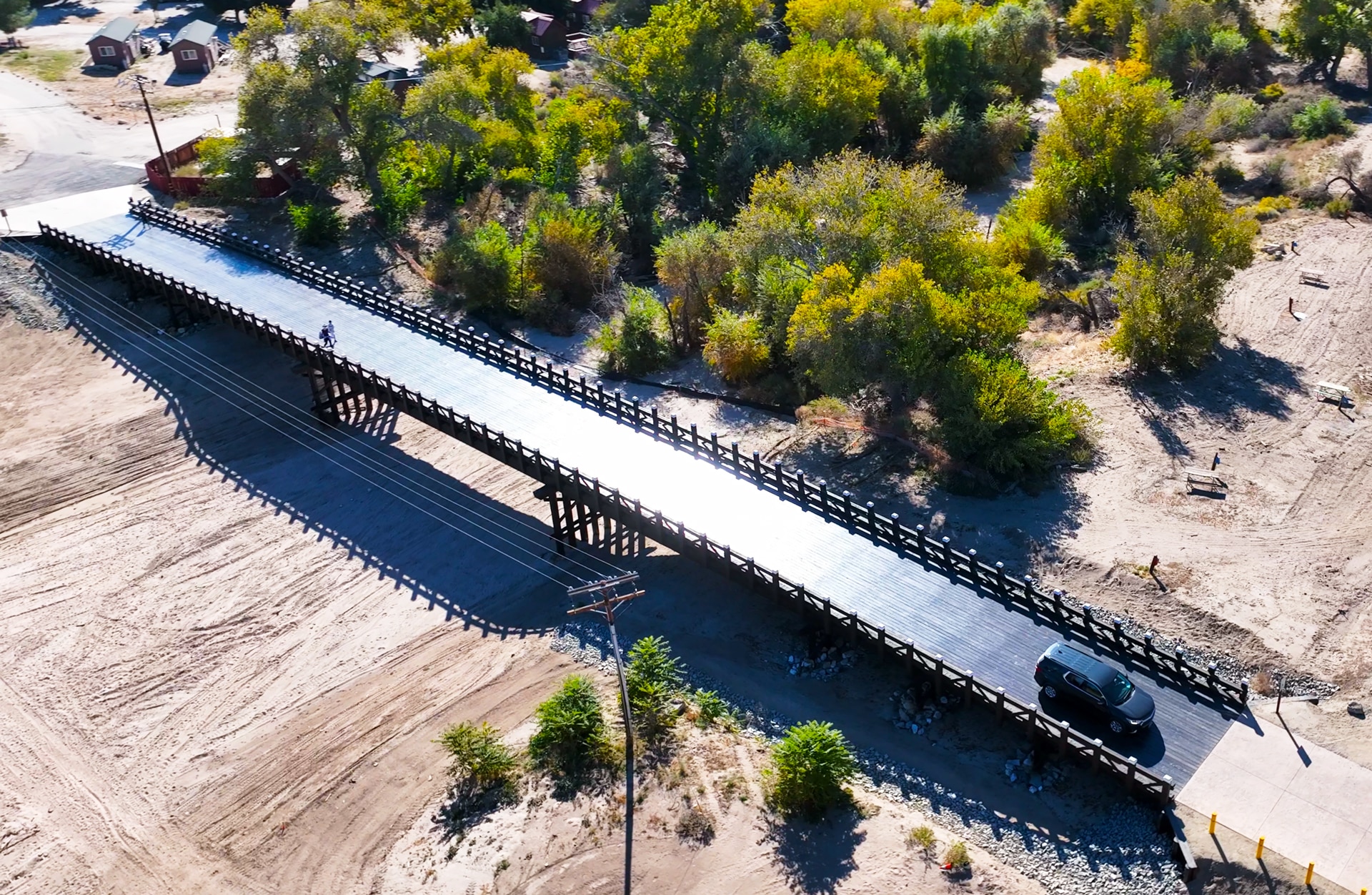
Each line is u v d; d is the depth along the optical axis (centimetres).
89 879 3206
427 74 8400
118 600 4284
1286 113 7944
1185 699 3159
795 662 3659
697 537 3731
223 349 5938
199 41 9925
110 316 6197
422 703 3700
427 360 5069
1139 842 2847
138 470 5069
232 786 3462
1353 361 4928
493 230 6644
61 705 3822
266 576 4378
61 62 10225
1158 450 4412
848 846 2950
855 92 7650
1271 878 2664
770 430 5000
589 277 6531
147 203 6919
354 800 3359
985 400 4306
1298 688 3247
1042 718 3006
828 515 3956
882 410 4838
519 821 3156
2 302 6209
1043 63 8869
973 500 4244
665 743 3359
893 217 5088
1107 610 3634
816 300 4822
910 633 3406
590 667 3762
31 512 4822
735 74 7569
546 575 4275
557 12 11356
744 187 7256
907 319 4522
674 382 5622
